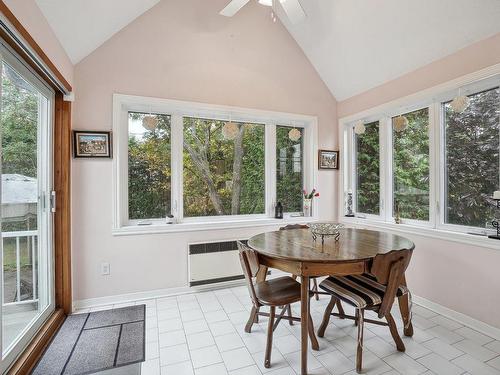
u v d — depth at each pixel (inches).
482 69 85.5
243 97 126.3
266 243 81.0
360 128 121.4
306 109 140.9
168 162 120.4
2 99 62.7
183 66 115.6
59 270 95.3
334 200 148.0
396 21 100.0
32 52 66.1
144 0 102.1
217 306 104.0
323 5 113.6
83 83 102.3
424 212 110.5
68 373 67.4
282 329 88.0
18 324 72.7
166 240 114.0
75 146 100.7
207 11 119.3
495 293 82.4
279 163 142.1
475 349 76.4
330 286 78.6
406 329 82.1
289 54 136.4
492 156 88.5
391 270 65.8
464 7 83.4
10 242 69.2
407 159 118.4
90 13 85.4
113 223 106.0
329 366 69.7
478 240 86.0
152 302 107.3
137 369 69.1
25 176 76.9
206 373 67.6
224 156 131.2
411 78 109.6
